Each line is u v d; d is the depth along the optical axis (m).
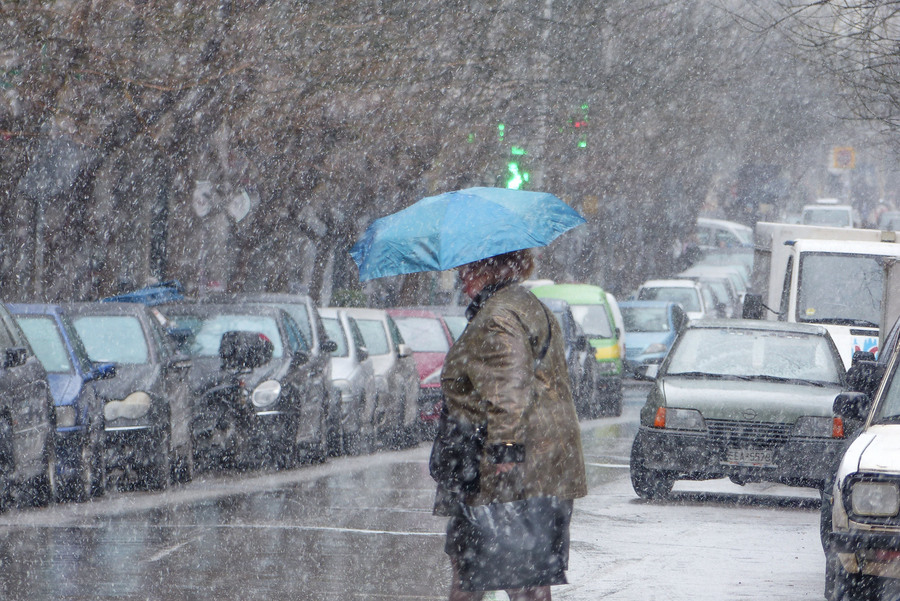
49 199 66.12
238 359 49.75
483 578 17.42
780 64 127.44
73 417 40.41
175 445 45.25
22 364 36.44
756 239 87.56
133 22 63.53
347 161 86.69
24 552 31.36
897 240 69.88
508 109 92.44
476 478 17.48
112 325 45.62
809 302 63.72
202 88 65.50
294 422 50.78
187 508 39.69
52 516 37.59
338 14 73.88
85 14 59.25
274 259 88.75
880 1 75.69
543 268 149.38
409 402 66.00
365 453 61.50
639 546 34.03
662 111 121.81
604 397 88.62
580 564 31.00
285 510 39.44
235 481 47.47
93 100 63.44
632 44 114.75
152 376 44.06
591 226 151.38
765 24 109.50
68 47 59.47
